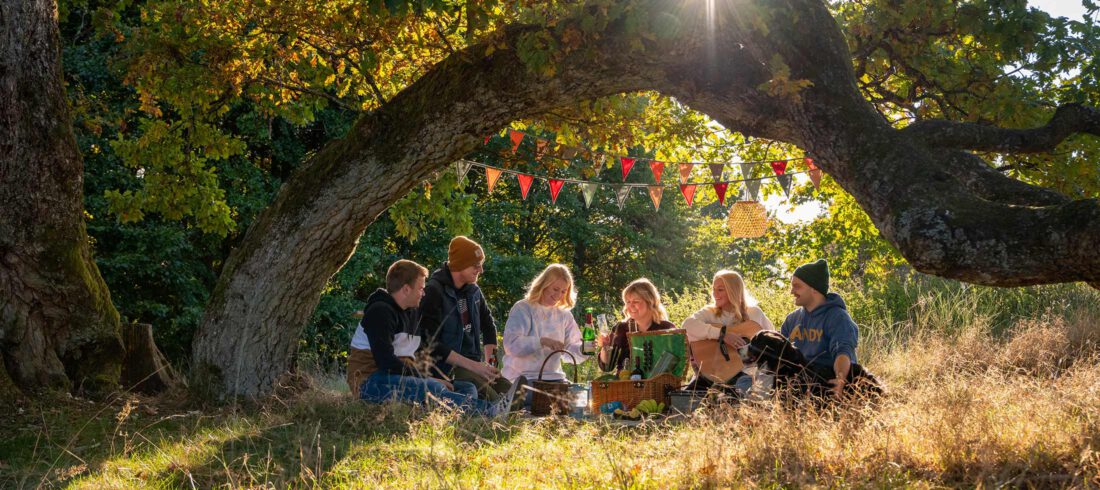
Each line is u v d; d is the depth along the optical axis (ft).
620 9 20.56
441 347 23.02
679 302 48.52
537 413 21.63
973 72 24.68
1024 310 40.42
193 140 32.96
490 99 23.68
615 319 45.96
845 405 16.33
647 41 21.43
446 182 35.32
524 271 76.02
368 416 19.81
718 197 31.37
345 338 60.13
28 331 24.48
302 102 33.94
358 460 15.19
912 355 32.22
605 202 95.71
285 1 27.63
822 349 20.31
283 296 25.90
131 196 34.40
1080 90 23.06
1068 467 12.16
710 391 18.60
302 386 26.27
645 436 16.49
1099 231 13.37
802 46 19.90
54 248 25.14
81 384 25.29
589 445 15.71
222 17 29.17
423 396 21.38
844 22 26.22
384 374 22.20
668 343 22.81
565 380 23.84
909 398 15.85
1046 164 24.30
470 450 15.64
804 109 19.79
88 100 40.37
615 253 99.66
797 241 62.54
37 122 24.67
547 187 87.92
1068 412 15.06
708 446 13.56
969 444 13.00
